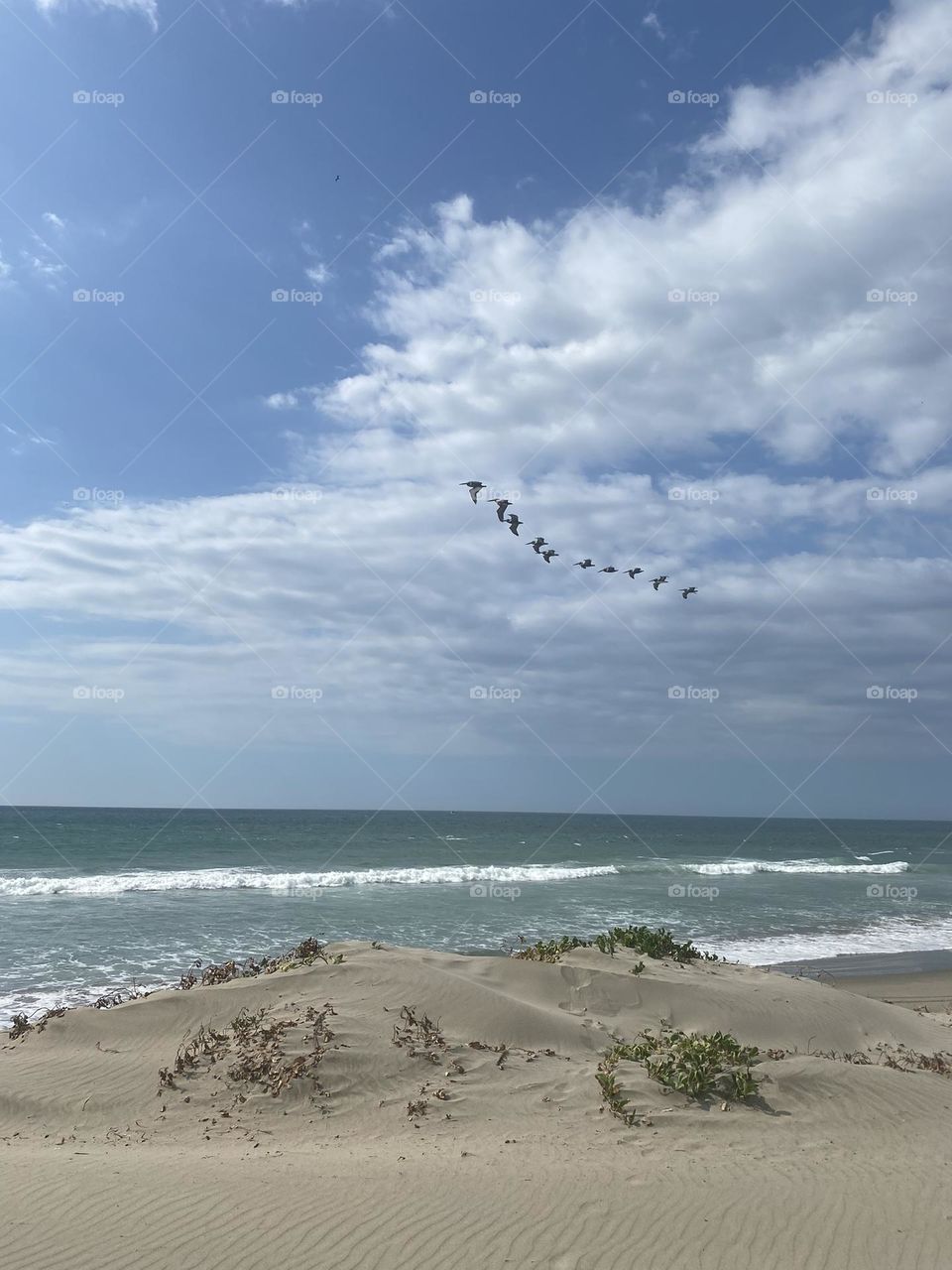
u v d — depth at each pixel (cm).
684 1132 817
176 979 1723
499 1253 581
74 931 2281
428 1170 715
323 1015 1009
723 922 2822
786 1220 636
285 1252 579
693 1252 589
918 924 2981
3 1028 1334
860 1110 879
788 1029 1148
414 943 2234
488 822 13488
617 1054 998
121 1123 845
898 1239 613
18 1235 595
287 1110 862
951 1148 807
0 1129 829
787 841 9581
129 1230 605
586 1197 665
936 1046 1188
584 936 2405
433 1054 957
